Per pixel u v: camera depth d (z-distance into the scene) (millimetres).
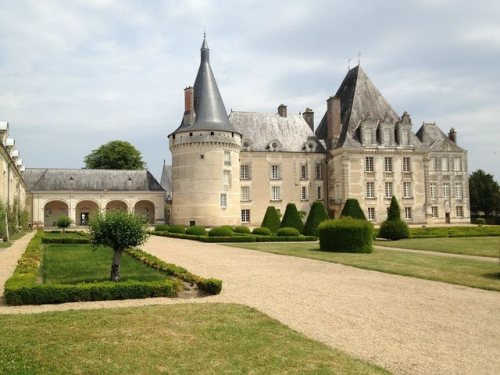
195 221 52562
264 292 12273
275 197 60031
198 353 7078
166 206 68250
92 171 60094
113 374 6273
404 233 32688
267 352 7129
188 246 27469
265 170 59812
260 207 59219
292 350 7227
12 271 15875
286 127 62844
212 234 34406
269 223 42812
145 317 9234
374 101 62875
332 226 23812
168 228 43562
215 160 53125
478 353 7383
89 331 8211
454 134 69562
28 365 6562
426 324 9109
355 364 6672
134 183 60281
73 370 6406
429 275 15281
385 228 33062
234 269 16672
